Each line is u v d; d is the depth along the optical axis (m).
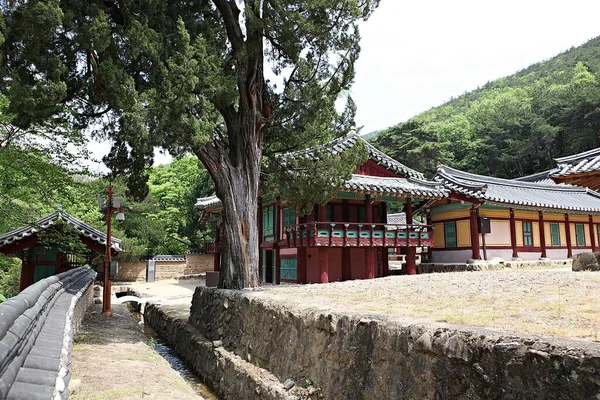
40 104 8.75
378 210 21.16
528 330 4.84
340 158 15.25
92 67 10.23
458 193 21.48
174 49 11.33
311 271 19.03
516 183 26.73
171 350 13.85
